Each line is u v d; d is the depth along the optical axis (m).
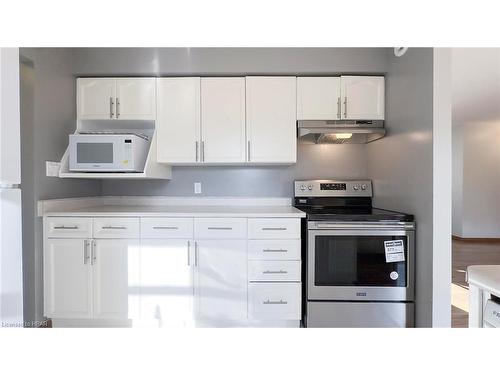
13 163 1.00
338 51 2.42
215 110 2.47
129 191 2.85
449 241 1.73
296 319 2.16
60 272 2.19
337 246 2.07
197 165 2.80
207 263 2.17
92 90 2.48
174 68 2.44
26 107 2.11
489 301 0.89
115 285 2.18
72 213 2.17
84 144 2.30
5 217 0.98
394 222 2.00
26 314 2.13
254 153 2.47
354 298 2.05
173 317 2.17
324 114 2.45
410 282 2.01
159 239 2.17
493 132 5.81
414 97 1.95
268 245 2.16
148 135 2.68
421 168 1.87
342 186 2.76
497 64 2.74
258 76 2.47
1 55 0.94
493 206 5.86
